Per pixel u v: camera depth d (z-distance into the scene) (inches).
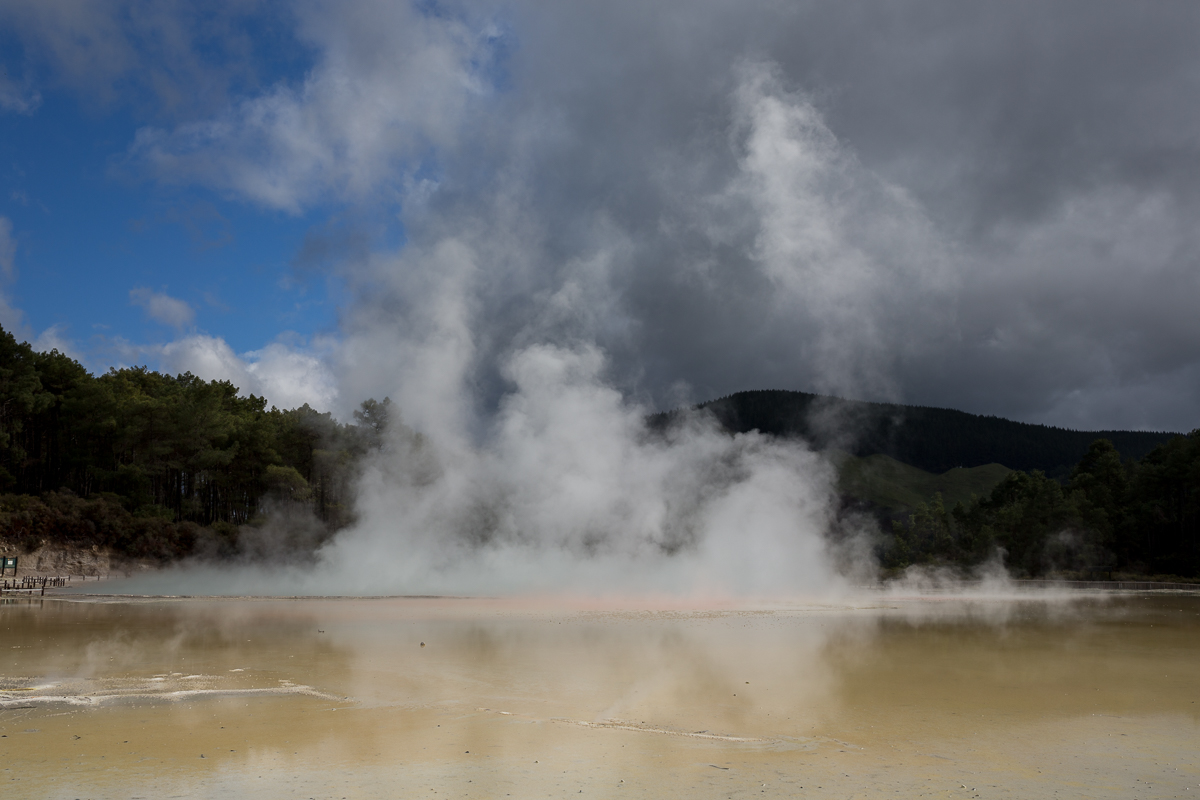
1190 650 962.7
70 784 389.1
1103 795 387.5
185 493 3617.1
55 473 3358.8
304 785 391.2
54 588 2130.9
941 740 494.9
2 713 557.3
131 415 3240.7
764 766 434.3
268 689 649.0
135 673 724.0
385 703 597.0
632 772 420.2
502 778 407.5
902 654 887.1
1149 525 3986.2
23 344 3176.7
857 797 380.2
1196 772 428.5
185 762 432.1
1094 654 910.4
